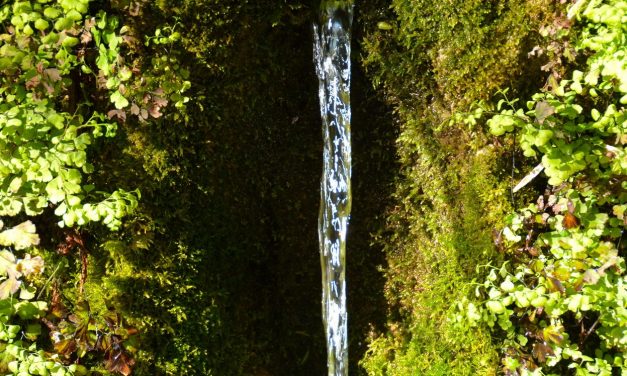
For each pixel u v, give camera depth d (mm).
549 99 2416
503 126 2320
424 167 2822
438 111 2738
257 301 2975
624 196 2395
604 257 2383
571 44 2480
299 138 2883
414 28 2662
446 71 2660
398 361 2949
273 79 2770
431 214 2838
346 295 3035
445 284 2799
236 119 2709
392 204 2926
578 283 2375
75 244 2600
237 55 2629
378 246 2982
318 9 2715
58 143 2227
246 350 2896
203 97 2574
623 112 2303
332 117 2822
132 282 2643
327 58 2754
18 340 2438
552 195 2475
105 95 2504
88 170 2273
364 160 2922
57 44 2209
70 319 2543
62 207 2240
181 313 2693
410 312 2959
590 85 2523
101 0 2412
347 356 2992
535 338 2637
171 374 2697
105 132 2527
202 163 2670
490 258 2709
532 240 2633
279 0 2643
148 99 2375
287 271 3021
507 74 2598
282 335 3057
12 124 2172
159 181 2598
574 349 2486
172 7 2453
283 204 2936
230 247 2824
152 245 2643
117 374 2605
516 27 2547
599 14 2199
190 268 2699
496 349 2732
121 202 2293
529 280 2602
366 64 2771
